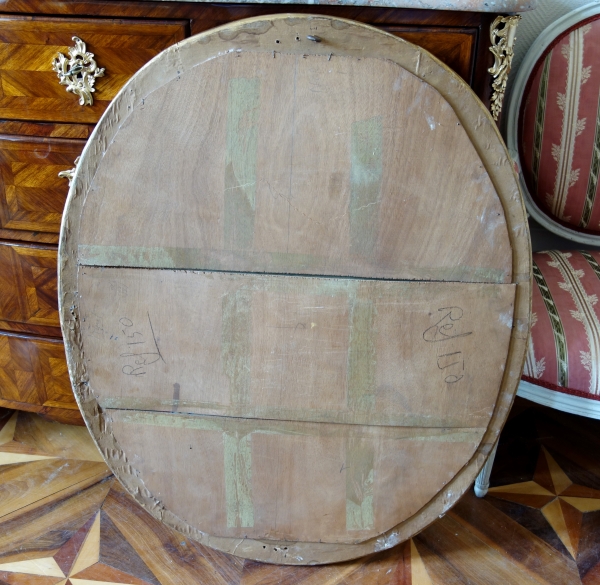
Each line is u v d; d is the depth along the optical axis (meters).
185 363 0.87
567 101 1.10
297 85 0.76
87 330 0.87
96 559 0.98
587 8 1.06
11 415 1.30
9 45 0.85
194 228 0.82
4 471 1.15
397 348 0.85
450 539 1.04
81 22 0.82
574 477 1.19
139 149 0.79
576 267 1.08
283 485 0.92
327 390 0.87
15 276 1.02
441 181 0.79
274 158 0.79
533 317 0.96
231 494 0.93
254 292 0.84
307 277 0.83
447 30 0.77
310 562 0.96
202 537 0.96
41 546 0.99
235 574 0.97
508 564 0.99
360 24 0.74
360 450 0.90
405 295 0.83
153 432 0.91
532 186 1.21
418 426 0.89
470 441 0.89
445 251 0.82
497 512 1.10
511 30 0.77
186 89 0.77
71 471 1.16
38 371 1.10
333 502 0.93
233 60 0.76
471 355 0.85
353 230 0.81
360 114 0.77
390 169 0.79
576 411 0.93
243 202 0.81
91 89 0.86
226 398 0.88
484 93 0.81
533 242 1.41
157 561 0.98
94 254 0.84
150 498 0.95
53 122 0.90
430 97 0.76
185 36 0.81
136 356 0.88
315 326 0.85
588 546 1.03
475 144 0.78
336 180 0.79
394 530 0.94
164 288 0.84
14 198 0.96
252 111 0.77
